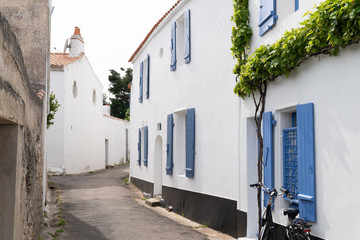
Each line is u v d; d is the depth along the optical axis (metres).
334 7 4.72
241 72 7.40
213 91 9.17
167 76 12.52
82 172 24.14
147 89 14.84
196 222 9.80
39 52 9.24
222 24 8.81
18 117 4.66
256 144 7.55
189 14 10.71
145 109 15.36
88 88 25.58
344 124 4.85
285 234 6.14
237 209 7.83
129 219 9.72
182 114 11.75
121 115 48.22
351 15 4.45
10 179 4.66
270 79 6.60
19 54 4.54
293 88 6.03
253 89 7.21
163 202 12.46
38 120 7.31
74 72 22.45
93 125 26.95
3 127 4.71
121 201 12.91
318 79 5.39
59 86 20.86
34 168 6.61
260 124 6.95
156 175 13.87
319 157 5.32
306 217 5.50
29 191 5.90
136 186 16.98
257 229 7.36
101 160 29.03
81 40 24.22
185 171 10.98
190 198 10.28
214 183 8.97
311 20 5.19
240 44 7.60
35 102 6.74
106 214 10.23
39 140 7.50
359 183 4.58
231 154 8.22
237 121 7.97
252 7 7.48
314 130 5.45
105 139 31.28
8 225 4.59
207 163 9.37
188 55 10.66
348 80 4.81
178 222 9.83
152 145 14.20
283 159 6.47
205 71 9.66
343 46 4.80
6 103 3.99
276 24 6.54
